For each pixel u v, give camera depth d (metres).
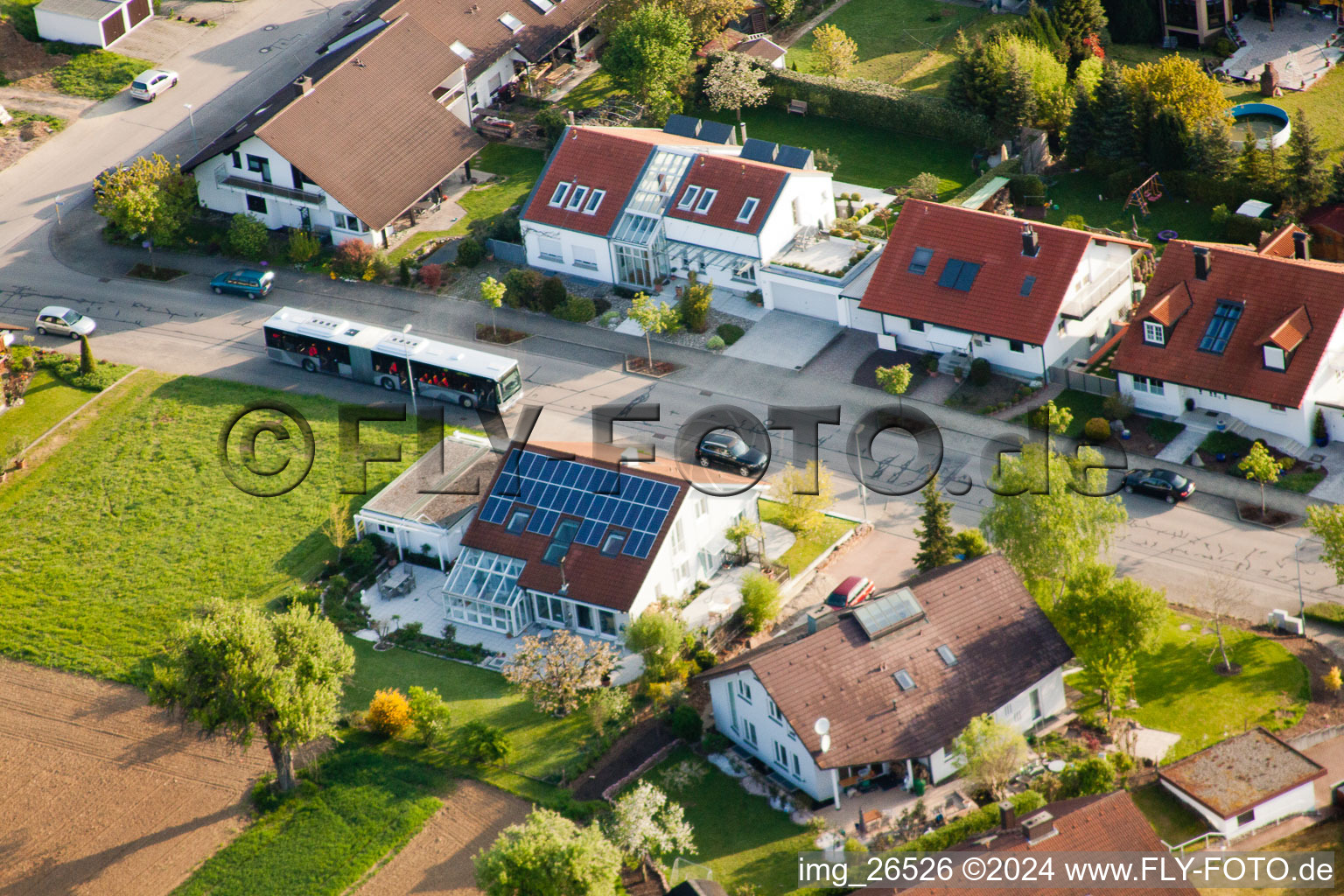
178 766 76.62
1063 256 98.06
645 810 69.25
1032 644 74.31
